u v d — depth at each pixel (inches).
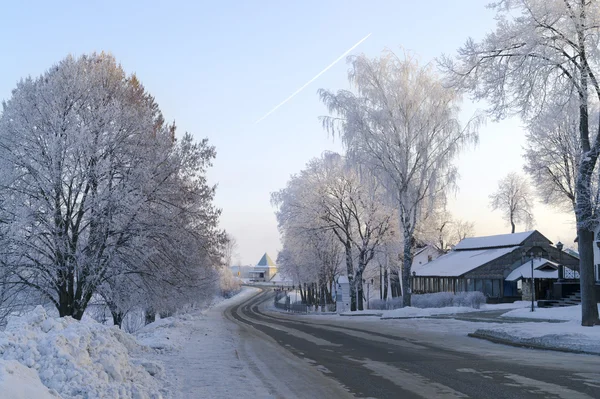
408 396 346.9
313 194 2025.1
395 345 682.8
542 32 839.1
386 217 1925.4
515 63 853.2
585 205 831.7
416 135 1493.6
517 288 2135.8
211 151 1040.8
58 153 871.1
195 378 417.7
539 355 562.9
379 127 1503.4
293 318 1707.7
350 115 1510.8
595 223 831.1
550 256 2196.1
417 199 1507.1
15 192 863.7
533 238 2183.8
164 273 987.9
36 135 898.1
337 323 1231.5
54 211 858.1
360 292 2016.5
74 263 884.6
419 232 2060.8
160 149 976.3
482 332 786.8
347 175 1957.4
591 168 843.4
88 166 896.3
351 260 2031.3
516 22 836.6
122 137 943.0
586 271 814.5
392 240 1936.5
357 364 501.7
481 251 2428.6
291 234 2249.0
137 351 544.4
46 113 901.2
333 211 2050.9
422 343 707.4
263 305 3954.2
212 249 1093.1
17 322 354.6
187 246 1008.9
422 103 1507.1
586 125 846.5
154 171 967.6
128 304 1030.4
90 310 1158.3
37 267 882.8
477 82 895.1
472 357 546.9
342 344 700.7
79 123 925.8
